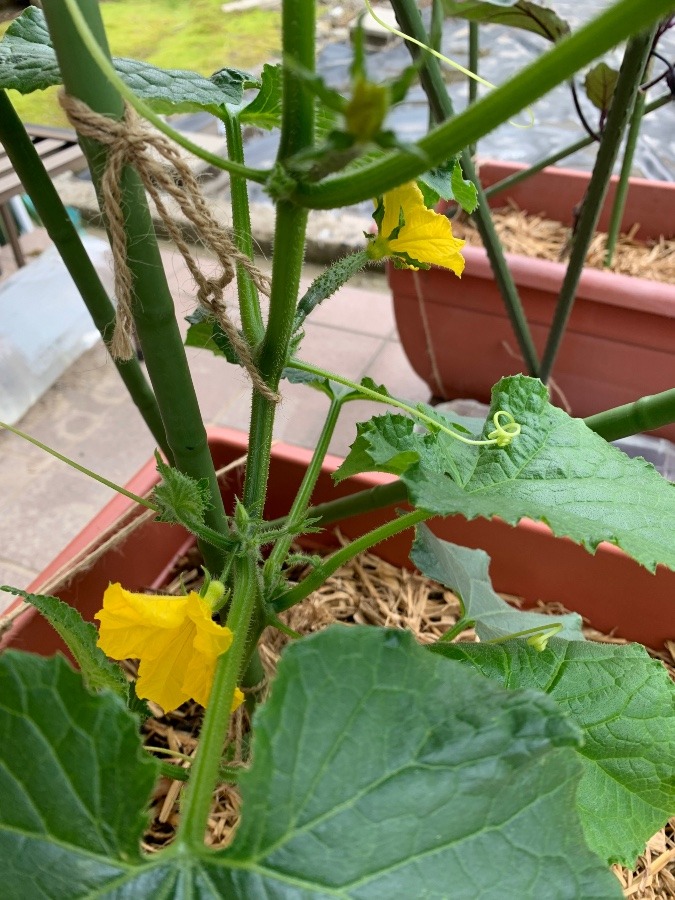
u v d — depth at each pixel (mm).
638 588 445
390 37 1116
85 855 179
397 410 786
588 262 778
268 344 267
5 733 180
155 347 262
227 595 260
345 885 175
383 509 483
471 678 199
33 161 290
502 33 1222
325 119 300
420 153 136
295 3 183
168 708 248
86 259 323
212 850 182
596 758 310
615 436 336
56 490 745
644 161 1025
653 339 647
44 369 850
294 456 480
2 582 662
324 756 184
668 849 385
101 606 428
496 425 285
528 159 1059
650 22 149
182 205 214
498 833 185
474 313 705
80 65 199
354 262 298
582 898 180
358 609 490
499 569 474
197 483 256
